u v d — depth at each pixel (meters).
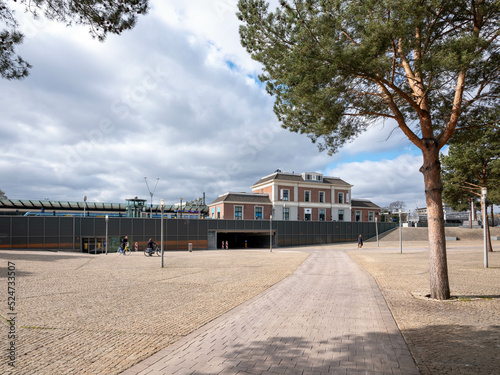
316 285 11.97
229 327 6.48
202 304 8.66
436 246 9.41
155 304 8.67
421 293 10.12
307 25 8.61
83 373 4.34
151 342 5.61
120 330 6.30
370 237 61.47
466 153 23.25
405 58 9.95
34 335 5.98
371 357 4.87
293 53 8.68
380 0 7.81
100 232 40.38
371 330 6.24
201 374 4.31
